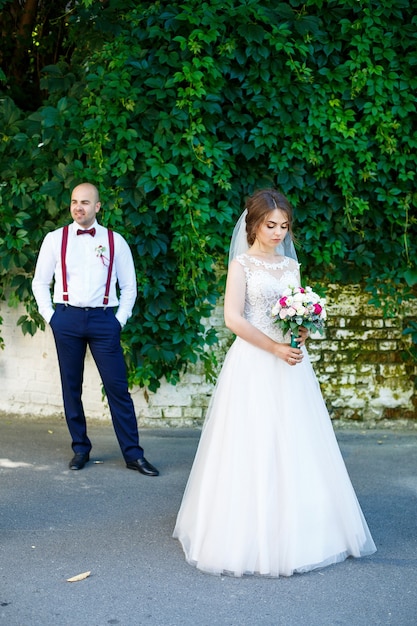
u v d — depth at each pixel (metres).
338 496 4.00
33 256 6.21
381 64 6.16
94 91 6.02
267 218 4.03
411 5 6.21
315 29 5.95
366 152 6.17
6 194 6.12
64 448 5.86
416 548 4.16
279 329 4.08
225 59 5.91
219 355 6.44
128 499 4.84
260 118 6.16
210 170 5.95
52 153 6.14
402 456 5.82
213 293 6.23
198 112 5.91
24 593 3.57
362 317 6.49
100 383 6.46
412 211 6.44
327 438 4.05
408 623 3.34
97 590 3.61
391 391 6.54
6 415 6.69
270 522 3.81
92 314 5.22
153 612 3.41
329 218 6.25
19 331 6.61
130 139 5.83
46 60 7.45
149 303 6.08
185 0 5.82
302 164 6.17
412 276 6.34
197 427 6.43
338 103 6.09
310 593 3.61
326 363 6.48
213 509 3.88
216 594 3.59
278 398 3.95
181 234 6.04
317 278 6.41
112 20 6.08
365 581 3.75
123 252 5.34
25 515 4.55
